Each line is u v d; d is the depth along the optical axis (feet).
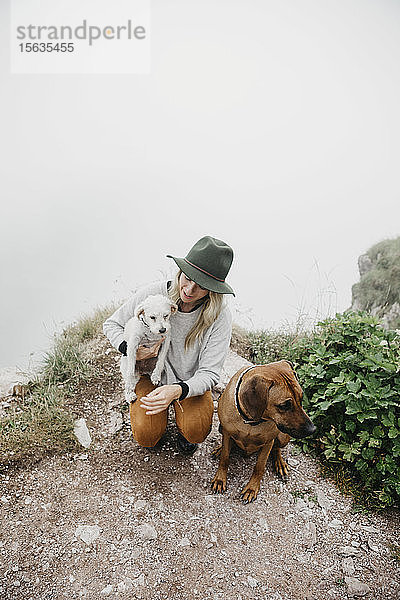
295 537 9.72
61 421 12.37
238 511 10.23
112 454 11.68
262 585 8.71
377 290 30.27
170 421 12.85
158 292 10.61
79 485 10.71
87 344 16.43
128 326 10.12
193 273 9.07
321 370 12.46
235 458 11.75
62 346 15.65
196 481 10.97
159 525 9.78
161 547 9.30
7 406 13.10
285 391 8.73
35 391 13.70
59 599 8.27
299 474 11.38
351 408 11.04
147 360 10.46
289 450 12.14
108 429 12.54
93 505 10.20
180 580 8.71
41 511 10.00
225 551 9.32
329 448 11.48
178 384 9.73
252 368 9.65
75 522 9.77
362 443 10.98
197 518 9.99
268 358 16.24
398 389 11.16
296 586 8.74
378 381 11.28
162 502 10.34
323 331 14.61
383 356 12.39
